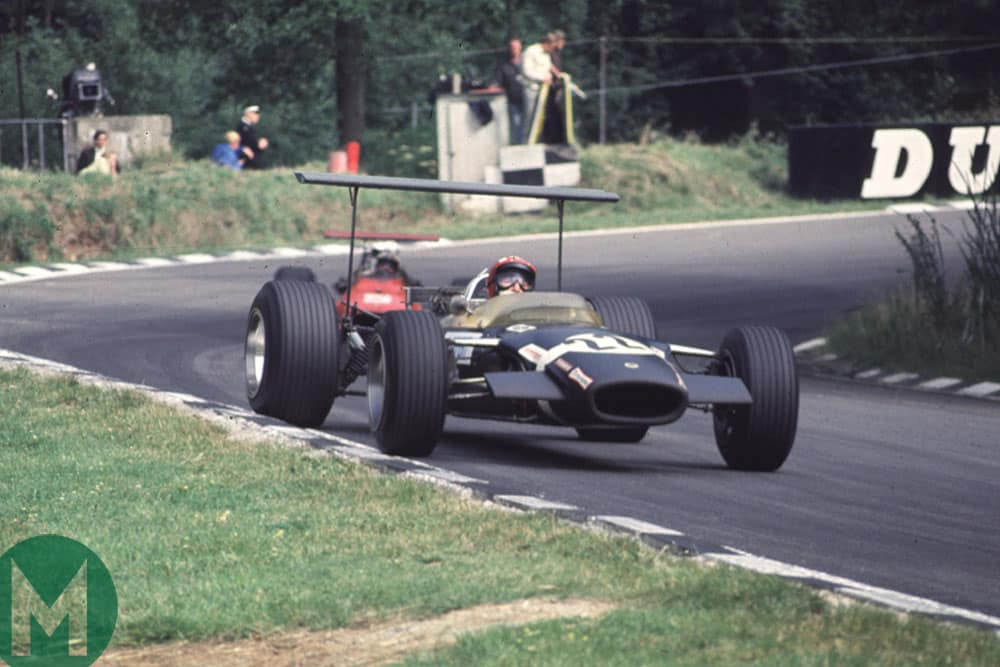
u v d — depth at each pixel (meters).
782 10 185.38
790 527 31.55
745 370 38.09
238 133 132.62
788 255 105.25
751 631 20.86
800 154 142.25
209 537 26.91
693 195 141.25
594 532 27.53
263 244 114.38
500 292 43.00
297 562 25.39
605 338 37.78
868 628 21.23
